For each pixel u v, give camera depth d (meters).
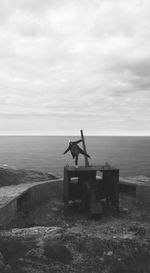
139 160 138.75
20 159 144.62
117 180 14.55
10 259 7.43
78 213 14.37
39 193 17.14
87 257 8.42
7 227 12.26
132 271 7.84
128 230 11.75
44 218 13.97
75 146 15.65
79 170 14.16
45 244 8.52
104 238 10.03
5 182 17.95
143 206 15.79
